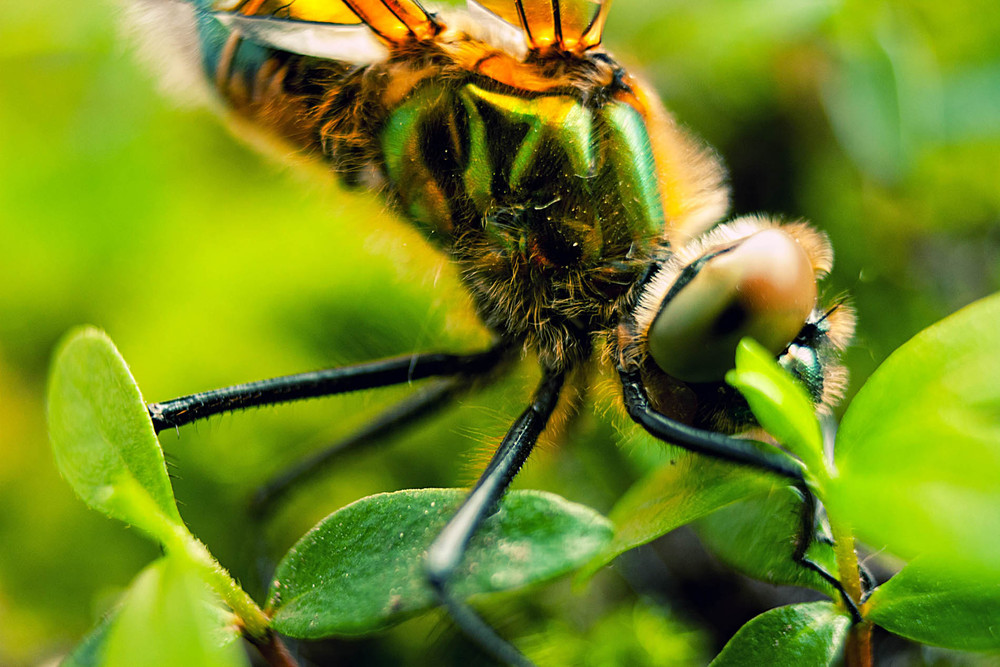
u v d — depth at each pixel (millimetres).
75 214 97
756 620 70
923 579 69
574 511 70
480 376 82
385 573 69
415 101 80
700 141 81
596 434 88
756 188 94
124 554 91
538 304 80
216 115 86
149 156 97
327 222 94
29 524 92
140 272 96
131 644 66
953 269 92
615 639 82
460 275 81
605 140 78
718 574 85
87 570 90
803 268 75
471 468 78
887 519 66
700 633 83
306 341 92
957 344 67
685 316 75
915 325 90
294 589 70
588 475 88
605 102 78
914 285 91
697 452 73
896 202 93
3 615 89
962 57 93
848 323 77
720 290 75
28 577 90
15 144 97
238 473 90
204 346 93
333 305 92
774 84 94
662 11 95
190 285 95
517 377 81
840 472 67
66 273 97
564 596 84
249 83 83
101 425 69
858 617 70
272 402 80
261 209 96
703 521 75
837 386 76
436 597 69
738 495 72
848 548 70
